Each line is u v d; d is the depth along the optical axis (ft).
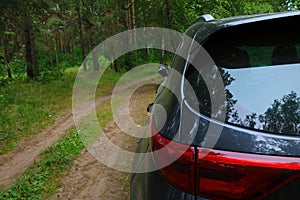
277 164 3.77
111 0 60.34
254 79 4.56
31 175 13.51
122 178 12.87
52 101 31.68
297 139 3.96
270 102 4.32
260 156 3.84
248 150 3.91
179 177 4.27
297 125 4.09
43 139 19.11
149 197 4.80
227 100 4.44
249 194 3.87
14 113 25.67
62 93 37.24
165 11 45.11
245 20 4.97
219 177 3.97
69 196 11.64
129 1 58.49
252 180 3.83
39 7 46.11
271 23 4.79
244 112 4.28
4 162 15.35
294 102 4.27
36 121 23.48
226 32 5.00
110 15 63.72
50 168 14.20
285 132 4.04
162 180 4.55
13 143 18.31
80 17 66.90
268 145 3.91
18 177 13.42
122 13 61.98
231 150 3.96
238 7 34.47
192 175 4.14
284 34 4.84
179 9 37.55
